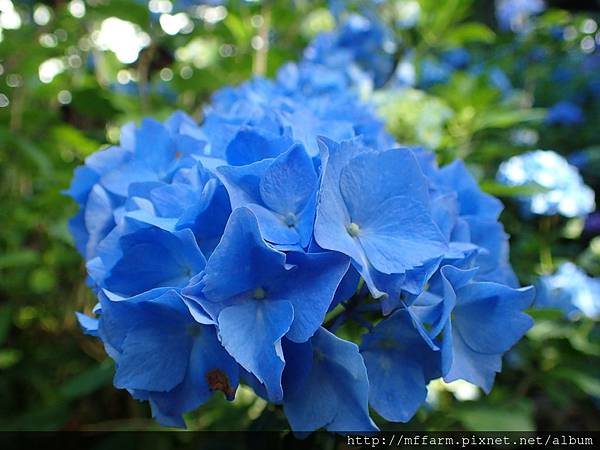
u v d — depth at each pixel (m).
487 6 0.99
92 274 0.17
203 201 0.15
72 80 0.43
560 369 0.38
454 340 0.18
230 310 0.15
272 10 0.44
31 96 0.45
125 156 0.22
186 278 0.16
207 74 0.40
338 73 0.36
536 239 0.46
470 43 0.83
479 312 0.18
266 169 0.16
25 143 0.38
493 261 0.21
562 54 0.83
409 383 0.17
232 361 0.16
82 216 0.23
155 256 0.17
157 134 0.21
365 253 0.16
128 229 0.17
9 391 0.41
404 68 0.49
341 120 0.24
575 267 0.43
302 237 0.15
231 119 0.21
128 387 0.16
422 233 0.16
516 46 0.76
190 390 0.17
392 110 0.38
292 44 0.51
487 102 0.42
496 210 0.22
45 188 0.38
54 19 0.43
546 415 0.49
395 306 0.16
